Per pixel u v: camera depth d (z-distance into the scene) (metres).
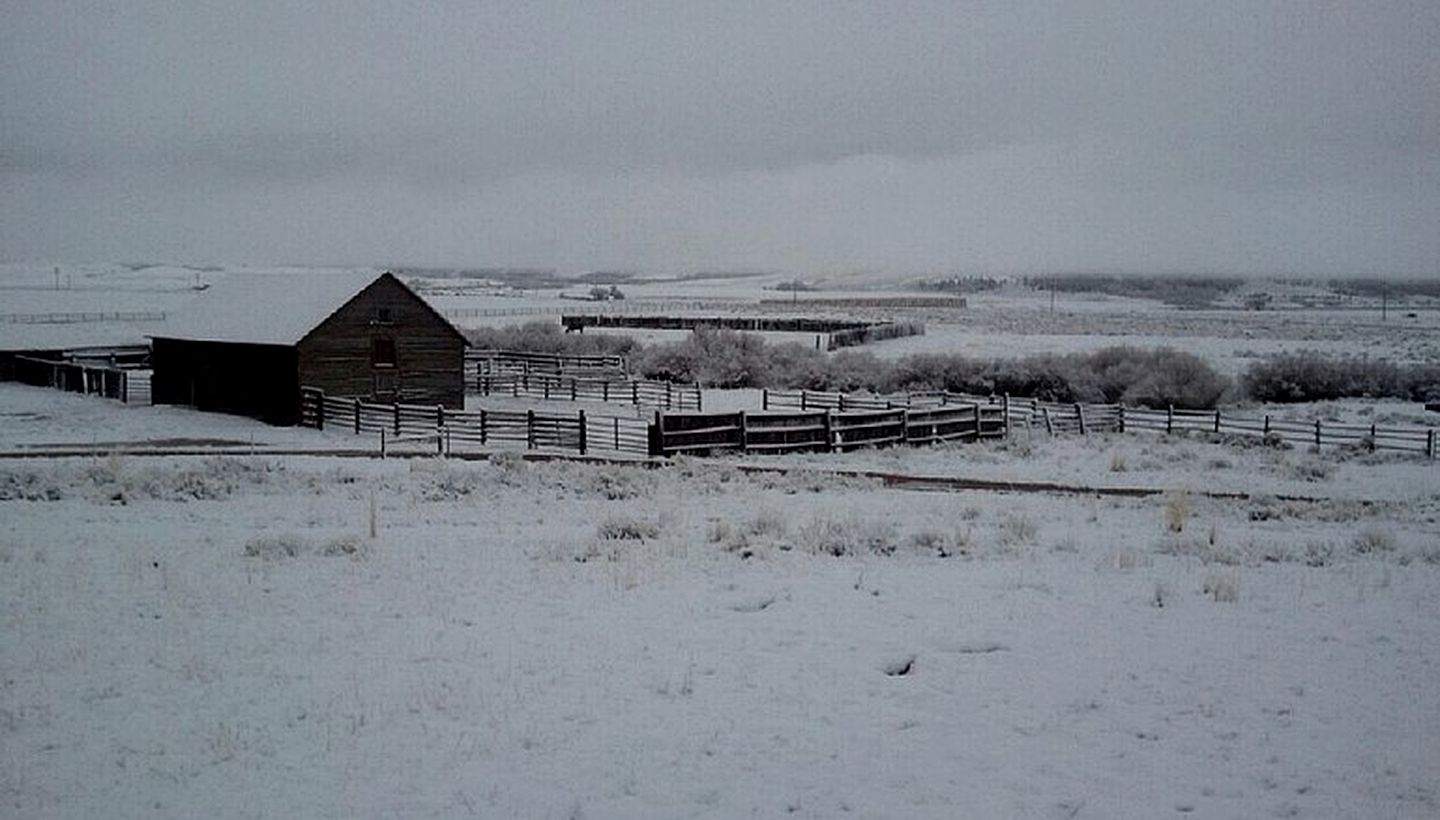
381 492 23.64
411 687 9.62
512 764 7.99
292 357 43.47
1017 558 15.86
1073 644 11.12
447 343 47.91
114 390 51.91
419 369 47.03
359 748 8.27
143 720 8.83
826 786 7.69
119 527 18.47
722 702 9.34
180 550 15.95
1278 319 161.75
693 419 33.34
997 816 7.26
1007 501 23.75
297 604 12.50
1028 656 10.72
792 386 61.59
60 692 9.46
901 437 36.53
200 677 9.87
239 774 7.79
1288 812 7.36
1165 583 13.97
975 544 16.91
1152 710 9.24
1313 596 13.36
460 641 11.03
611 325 99.69
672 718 8.95
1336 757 8.27
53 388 56.25
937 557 15.88
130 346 66.69
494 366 64.00
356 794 7.46
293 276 50.66
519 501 22.64
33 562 14.88
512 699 9.33
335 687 9.62
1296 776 7.93
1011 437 39.19
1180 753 8.34
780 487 25.72
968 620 12.00
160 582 13.60
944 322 133.00
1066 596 13.23
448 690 9.52
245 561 15.07
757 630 11.55
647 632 11.43
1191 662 10.53
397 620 11.84
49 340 72.50
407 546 16.48
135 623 11.63
